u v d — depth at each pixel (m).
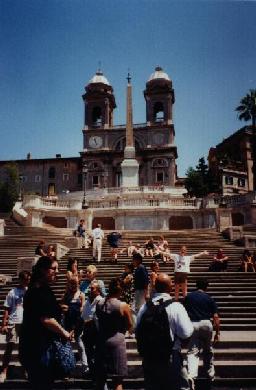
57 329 4.75
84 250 21.62
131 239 27.02
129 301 10.42
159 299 5.19
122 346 5.95
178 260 12.66
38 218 41.34
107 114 87.25
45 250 19.45
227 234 26.94
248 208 40.56
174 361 5.05
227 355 8.75
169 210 42.50
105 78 90.44
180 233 29.06
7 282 15.80
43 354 4.68
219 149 93.38
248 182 81.44
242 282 15.02
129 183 59.28
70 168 89.56
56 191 89.00
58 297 14.02
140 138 84.81
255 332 10.77
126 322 6.07
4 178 88.81
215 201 43.09
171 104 86.44
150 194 52.34
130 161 60.28
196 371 6.98
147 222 42.38
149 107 85.94
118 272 16.89
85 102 88.31
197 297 7.29
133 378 8.27
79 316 7.88
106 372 5.87
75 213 42.62
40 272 5.07
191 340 7.19
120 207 43.31
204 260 19.12
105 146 85.12
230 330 11.20
